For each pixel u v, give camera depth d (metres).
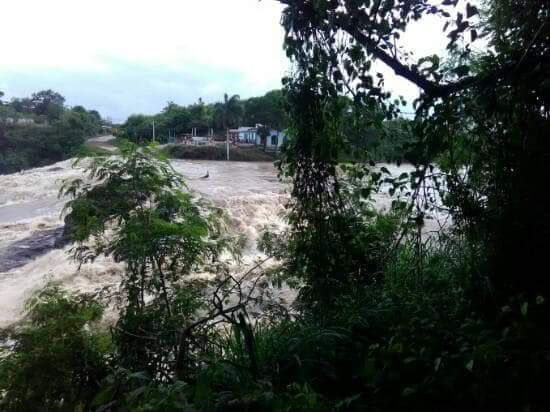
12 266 11.31
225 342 3.14
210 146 58.31
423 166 2.87
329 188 3.29
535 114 2.83
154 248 3.17
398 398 2.12
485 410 1.96
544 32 2.49
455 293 3.15
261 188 24.19
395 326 2.89
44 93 104.38
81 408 2.62
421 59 2.66
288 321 3.33
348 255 3.46
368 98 2.78
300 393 2.04
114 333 3.09
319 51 2.86
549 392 1.85
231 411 2.07
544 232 2.78
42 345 2.72
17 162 68.12
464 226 3.21
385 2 2.47
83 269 9.32
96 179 3.64
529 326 2.03
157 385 2.32
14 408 2.58
